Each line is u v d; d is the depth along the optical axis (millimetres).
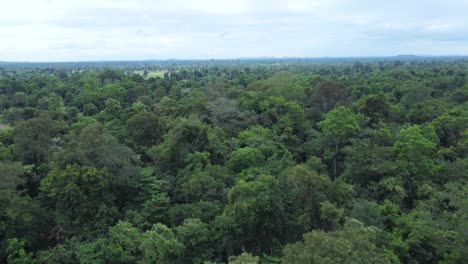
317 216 28406
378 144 45000
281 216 28844
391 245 27375
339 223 28547
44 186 32594
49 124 43375
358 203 31031
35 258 29656
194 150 41125
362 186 38375
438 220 29156
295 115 55969
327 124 46719
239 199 28641
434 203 32500
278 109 56969
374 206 31578
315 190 29016
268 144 45312
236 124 52781
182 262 27391
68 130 54781
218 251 28500
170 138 43125
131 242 27938
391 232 30250
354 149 40250
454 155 42469
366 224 29484
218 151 43219
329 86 63188
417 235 28109
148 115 47594
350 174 39156
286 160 40156
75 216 31312
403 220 30438
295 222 28781
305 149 49781
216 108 54156
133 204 35000
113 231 28953
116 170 35781
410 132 39750
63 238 32750
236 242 28359
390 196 35562
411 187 37656
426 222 28922
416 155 38438
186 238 27609
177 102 69250
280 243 29234
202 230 27953
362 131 48219
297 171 29156
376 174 38031
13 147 41500
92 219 31547
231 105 56250
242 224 27922
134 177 35875
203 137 41750
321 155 48531
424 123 52969
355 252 19172
